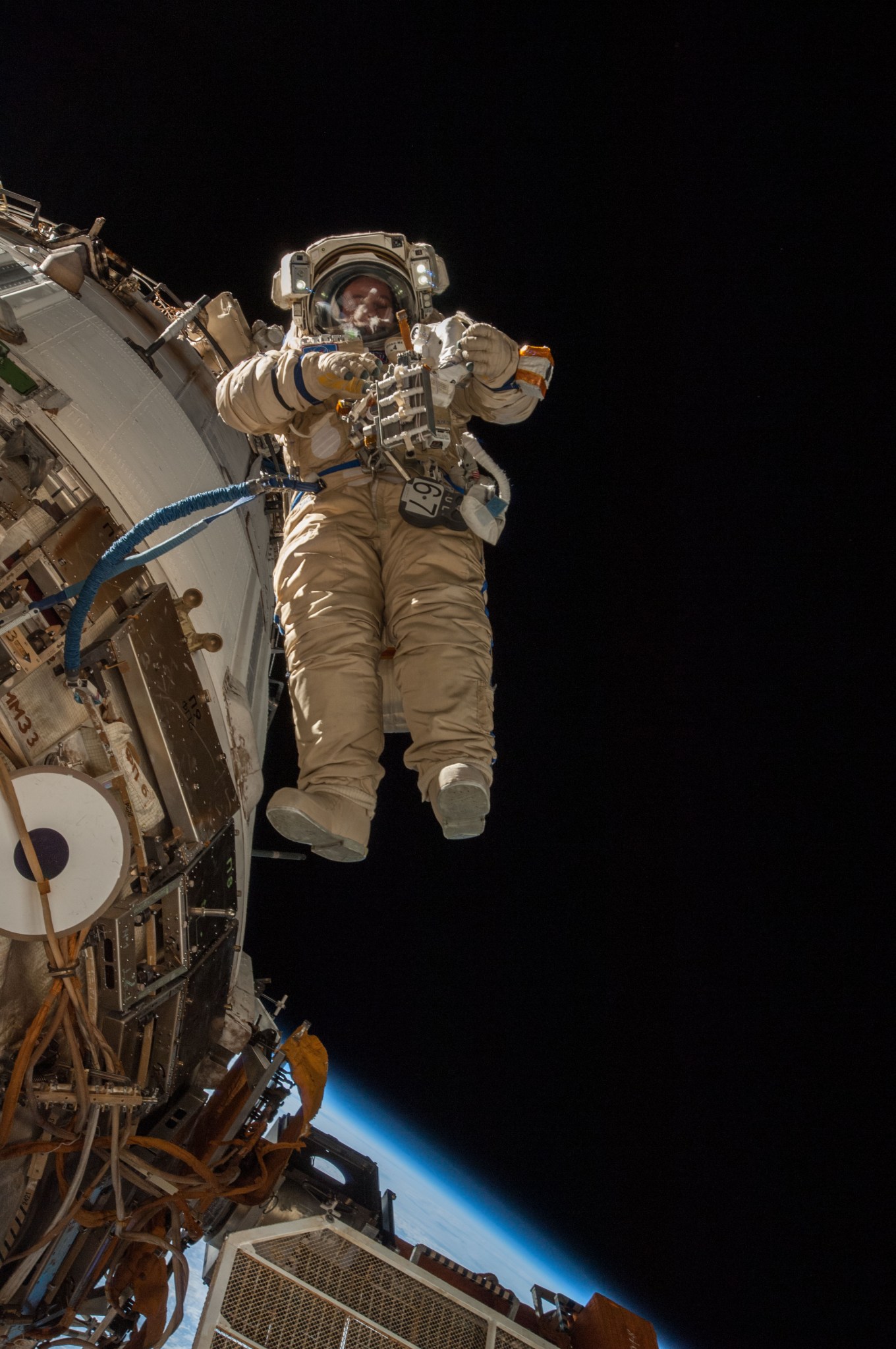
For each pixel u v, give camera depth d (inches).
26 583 116.0
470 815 109.7
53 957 107.0
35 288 154.4
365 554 121.7
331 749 111.1
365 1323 143.5
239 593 162.1
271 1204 162.4
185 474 150.6
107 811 107.0
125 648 117.7
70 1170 124.8
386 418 118.2
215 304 203.9
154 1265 138.6
